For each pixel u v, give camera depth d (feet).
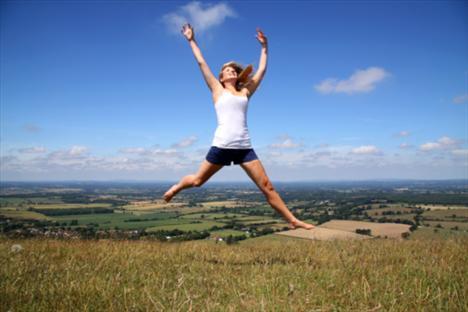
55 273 15.46
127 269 16.74
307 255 20.80
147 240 28.55
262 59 19.11
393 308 11.25
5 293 12.14
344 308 11.65
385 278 14.83
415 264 17.48
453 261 17.92
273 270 16.38
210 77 17.85
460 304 11.35
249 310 11.27
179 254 21.83
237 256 21.40
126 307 11.14
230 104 16.90
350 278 15.02
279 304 11.76
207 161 16.85
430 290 13.03
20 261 17.46
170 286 14.12
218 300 12.55
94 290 12.83
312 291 13.12
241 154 16.65
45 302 11.41
